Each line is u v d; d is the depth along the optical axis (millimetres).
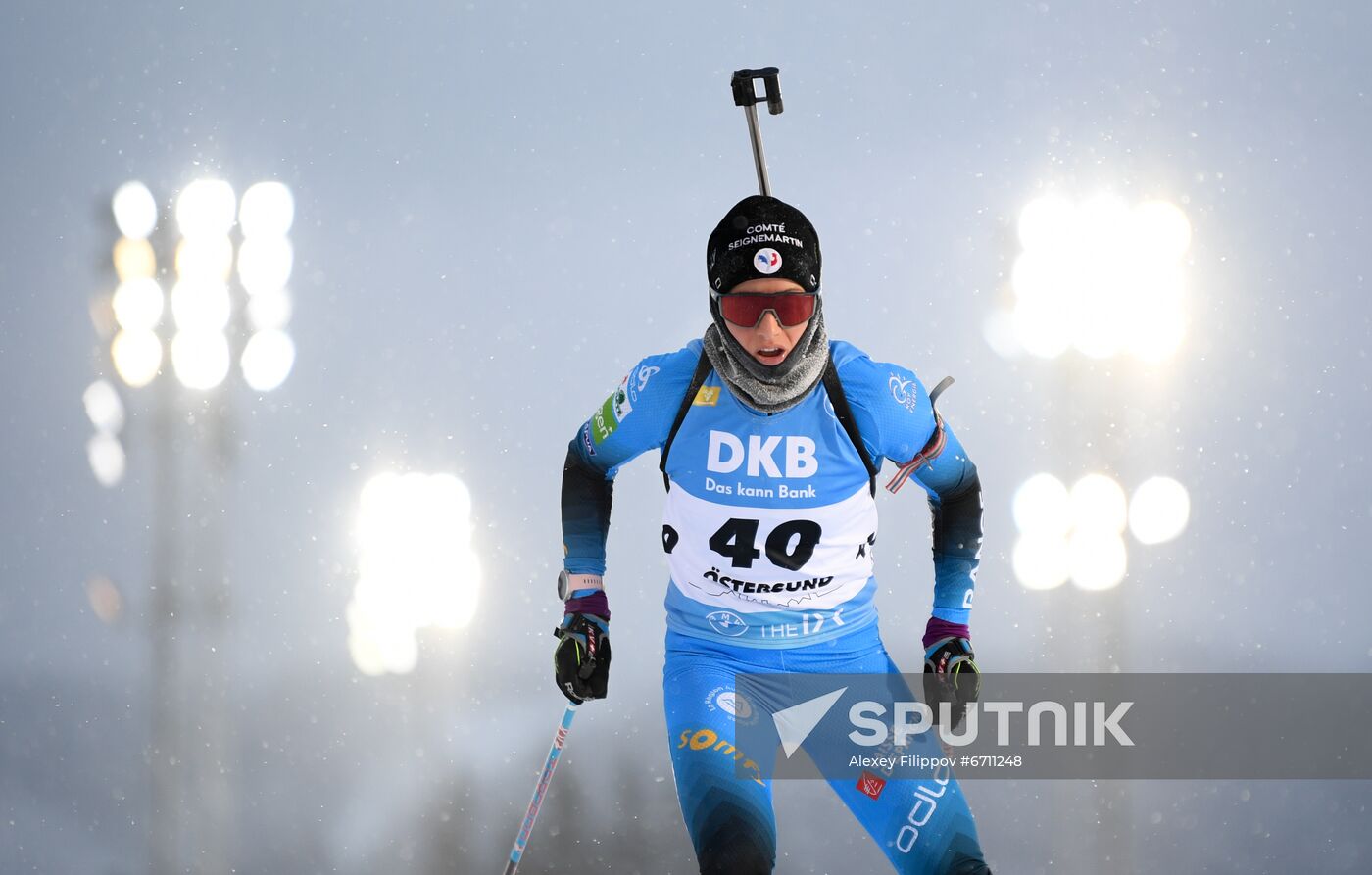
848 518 10773
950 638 11391
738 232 10383
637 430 10914
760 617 10883
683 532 10891
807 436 10547
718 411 10602
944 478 11180
